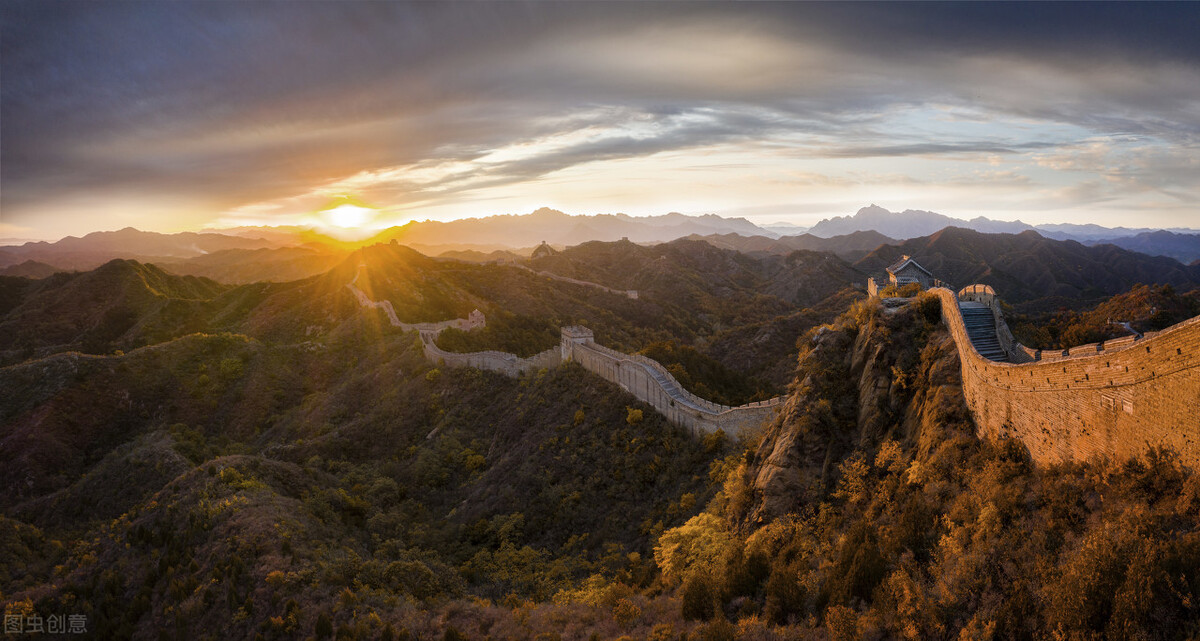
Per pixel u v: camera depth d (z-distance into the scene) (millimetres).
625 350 125062
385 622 38469
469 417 84500
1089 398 22594
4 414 102125
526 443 69188
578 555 50469
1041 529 21828
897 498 29969
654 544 45250
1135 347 20406
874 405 36250
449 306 160000
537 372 83812
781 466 36625
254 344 129000
